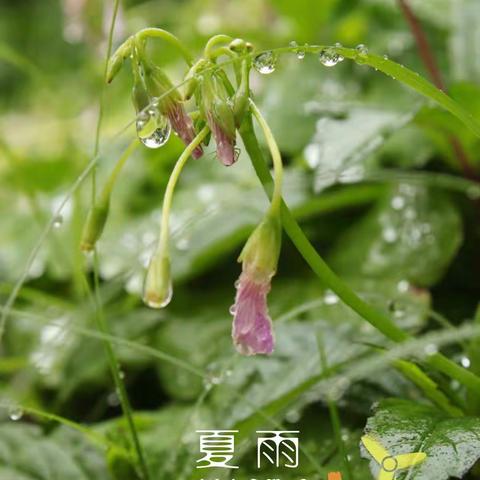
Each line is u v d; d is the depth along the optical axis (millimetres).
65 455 343
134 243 440
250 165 456
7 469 339
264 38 592
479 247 399
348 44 534
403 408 303
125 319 402
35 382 405
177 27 676
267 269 291
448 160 401
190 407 363
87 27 621
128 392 400
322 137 365
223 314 397
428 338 296
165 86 296
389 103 435
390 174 377
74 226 382
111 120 675
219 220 409
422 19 498
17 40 1126
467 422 299
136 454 340
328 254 402
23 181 455
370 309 305
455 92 383
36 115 818
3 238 503
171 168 490
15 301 462
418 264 386
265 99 466
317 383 340
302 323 355
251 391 341
